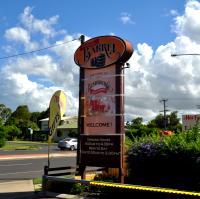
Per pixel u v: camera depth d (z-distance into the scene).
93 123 13.12
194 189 11.42
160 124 84.12
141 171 12.46
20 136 97.06
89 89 13.35
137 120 80.25
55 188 13.11
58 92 14.05
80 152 13.36
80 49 13.65
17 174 20.50
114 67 12.79
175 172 11.87
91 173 14.71
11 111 135.88
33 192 13.56
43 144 73.50
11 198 12.62
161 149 12.08
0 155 36.97
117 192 11.98
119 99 12.60
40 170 22.77
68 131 91.12
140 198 11.56
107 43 12.91
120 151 12.38
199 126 13.48
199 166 11.38
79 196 12.33
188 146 11.72
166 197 11.10
